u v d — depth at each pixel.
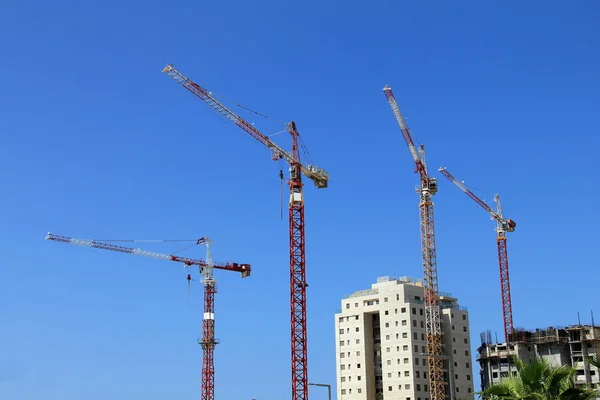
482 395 69.00
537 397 65.19
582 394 66.56
